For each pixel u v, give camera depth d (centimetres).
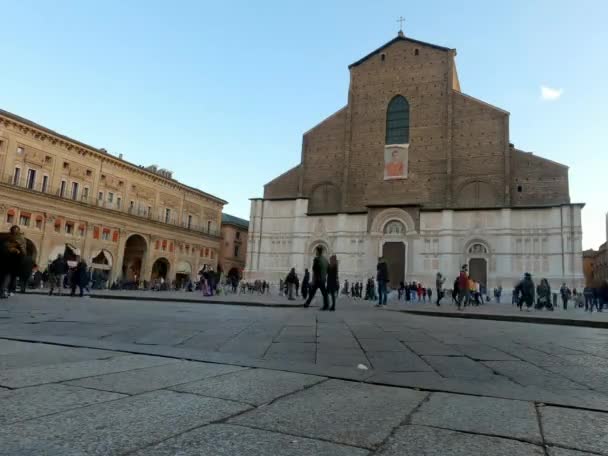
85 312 1239
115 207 5559
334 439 288
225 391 404
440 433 307
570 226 4356
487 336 948
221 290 4438
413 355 671
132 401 357
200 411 337
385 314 1575
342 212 5250
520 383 499
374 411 359
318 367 540
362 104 5503
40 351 593
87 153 5203
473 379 515
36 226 4619
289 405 366
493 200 4741
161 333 823
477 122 4944
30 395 363
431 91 5197
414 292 4306
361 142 5412
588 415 363
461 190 4894
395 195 5128
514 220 4603
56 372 457
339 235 5219
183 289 6200
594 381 516
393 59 5453
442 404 388
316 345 741
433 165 5034
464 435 304
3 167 4344
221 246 7706
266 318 1209
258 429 302
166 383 427
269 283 5397
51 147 4816
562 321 1393
